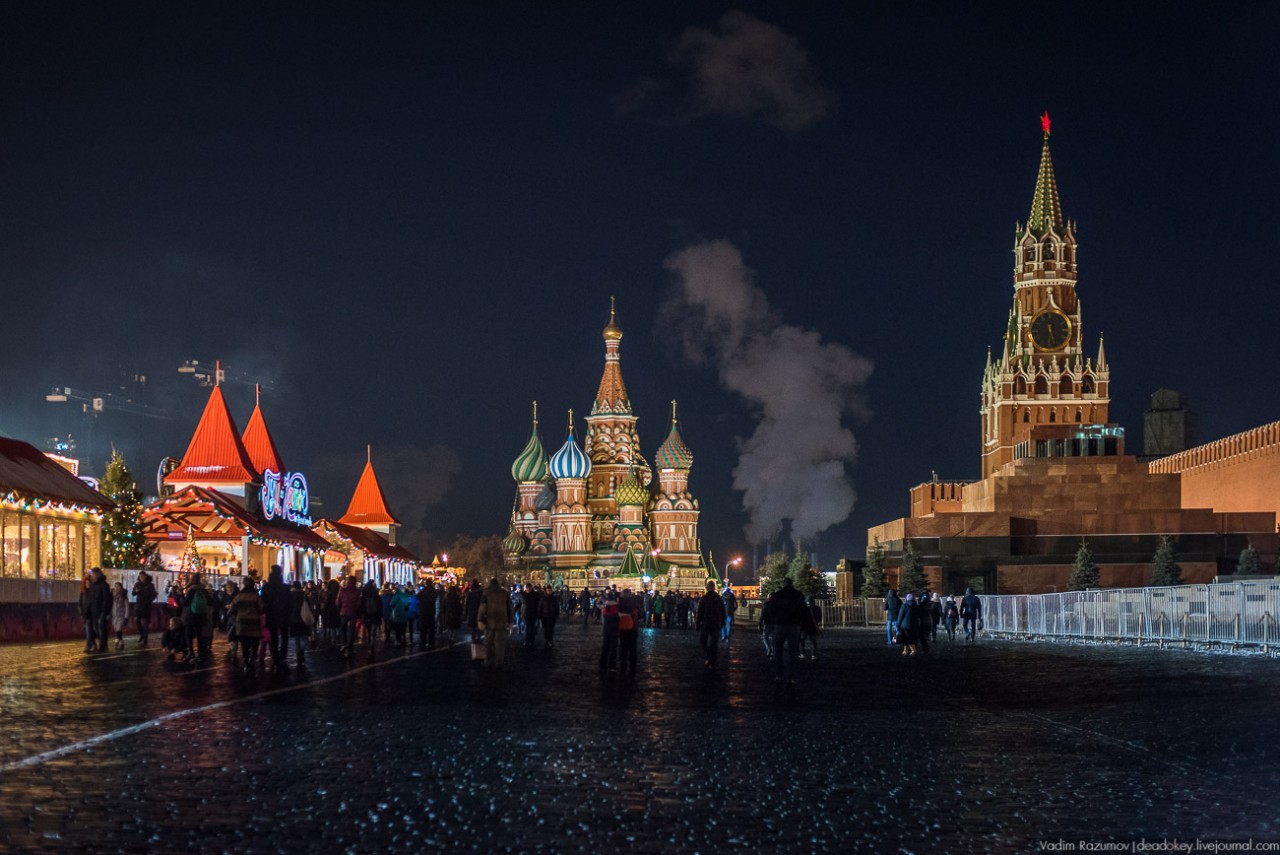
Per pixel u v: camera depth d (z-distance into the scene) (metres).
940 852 9.61
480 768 13.48
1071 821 10.87
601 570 187.12
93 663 30.44
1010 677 28.88
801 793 12.20
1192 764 14.23
